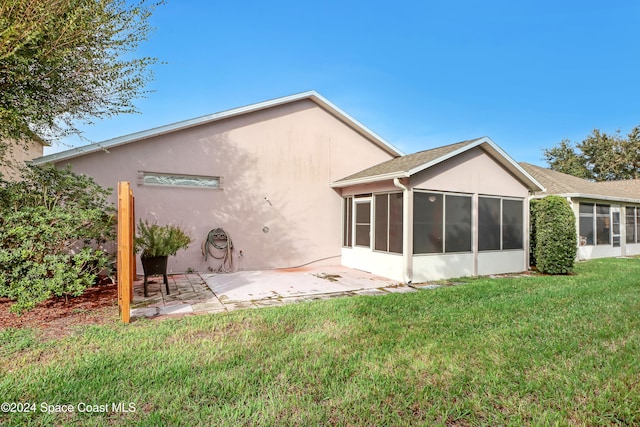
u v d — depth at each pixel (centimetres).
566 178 1612
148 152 855
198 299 625
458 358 361
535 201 1045
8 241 501
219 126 938
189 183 906
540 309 557
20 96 521
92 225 606
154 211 862
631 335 435
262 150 996
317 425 245
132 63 615
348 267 1050
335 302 596
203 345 388
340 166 1116
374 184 931
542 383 309
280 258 1020
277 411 260
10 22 434
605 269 1041
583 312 538
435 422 253
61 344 386
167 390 288
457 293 672
